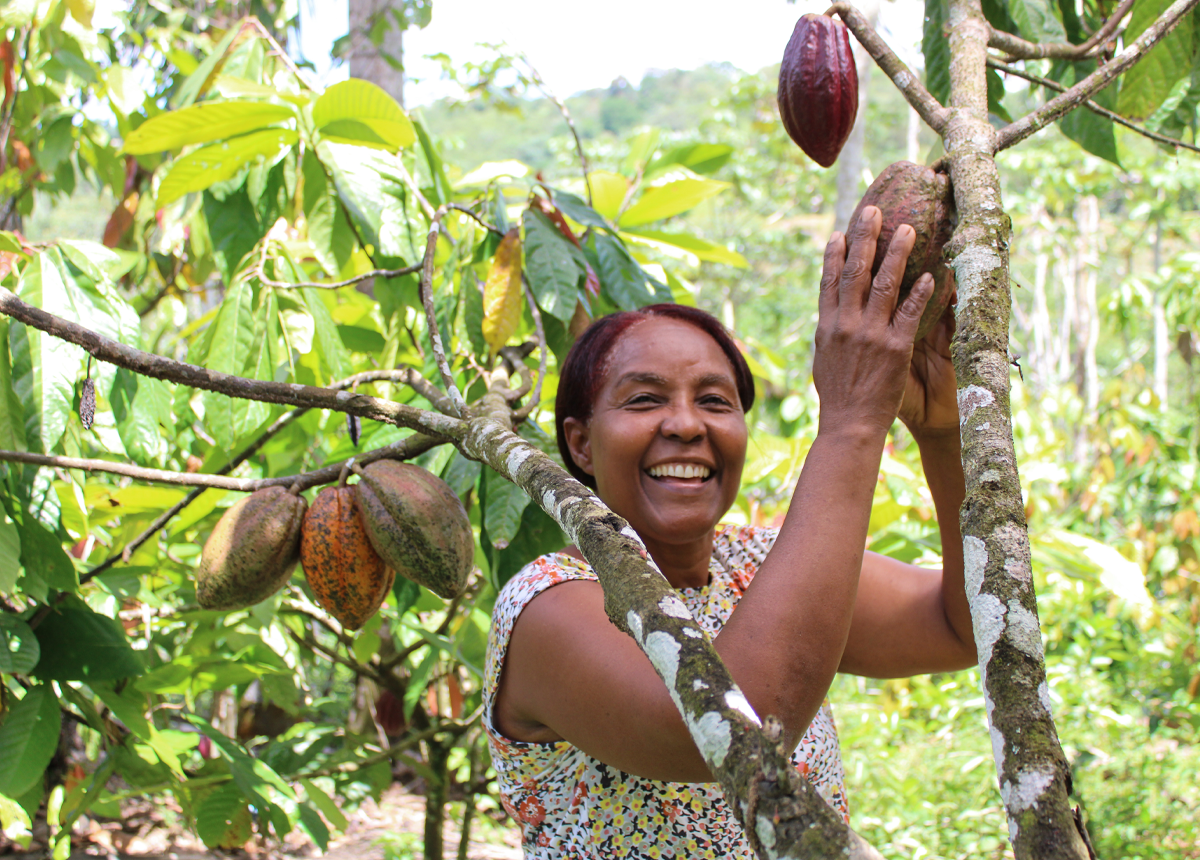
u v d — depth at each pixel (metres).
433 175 2.44
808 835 0.54
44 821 3.31
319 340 2.05
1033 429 5.16
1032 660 0.64
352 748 2.83
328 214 2.24
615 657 1.01
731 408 1.33
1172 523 5.27
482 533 1.85
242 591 1.35
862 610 1.47
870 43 1.21
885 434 1.01
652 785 1.18
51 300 1.72
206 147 2.03
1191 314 6.12
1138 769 4.06
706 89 34.34
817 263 14.28
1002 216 0.92
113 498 2.10
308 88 2.46
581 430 1.44
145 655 2.30
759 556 1.46
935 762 3.92
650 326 1.35
